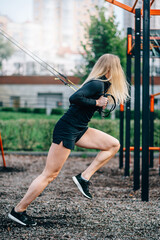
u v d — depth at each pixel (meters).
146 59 3.76
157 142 9.53
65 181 5.22
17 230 2.75
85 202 3.76
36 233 2.69
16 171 6.16
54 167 2.72
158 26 6.38
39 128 9.34
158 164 7.61
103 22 14.55
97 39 14.69
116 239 2.57
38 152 8.87
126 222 3.01
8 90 30.00
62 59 40.81
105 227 2.87
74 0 71.00
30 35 70.88
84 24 16.03
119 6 4.60
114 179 5.53
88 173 2.94
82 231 2.76
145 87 3.79
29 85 29.70
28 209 3.40
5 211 3.29
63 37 71.75
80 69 15.45
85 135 2.89
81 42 15.12
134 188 4.61
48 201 3.77
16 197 3.95
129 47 5.40
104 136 2.90
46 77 29.52
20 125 9.34
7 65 36.62
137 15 4.29
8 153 8.91
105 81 2.80
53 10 71.94
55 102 29.41
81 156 8.89
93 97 2.76
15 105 30.08
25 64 34.56
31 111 27.06
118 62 2.91
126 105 5.59
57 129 2.72
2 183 4.92
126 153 5.77
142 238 2.60
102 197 4.09
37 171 6.24
